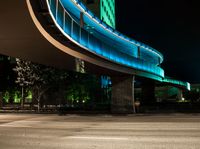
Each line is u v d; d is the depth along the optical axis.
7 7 13.70
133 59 42.78
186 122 20.70
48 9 15.87
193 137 12.59
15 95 66.56
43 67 48.50
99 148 10.13
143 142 11.28
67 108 47.16
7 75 58.09
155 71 54.78
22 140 12.34
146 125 18.53
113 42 50.91
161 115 32.03
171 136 12.94
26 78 49.44
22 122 22.73
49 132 15.30
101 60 32.41
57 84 53.69
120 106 41.84
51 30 19.64
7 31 17.47
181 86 105.31
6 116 31.66
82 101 65.56
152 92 79.75
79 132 15.09
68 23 22.38
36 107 49.81
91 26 42.84
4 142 11.82
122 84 42.62
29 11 14.26
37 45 21.14
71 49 24.86
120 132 14.73
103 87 75.31
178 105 56.31
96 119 26.05
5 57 58.22
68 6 34.12
